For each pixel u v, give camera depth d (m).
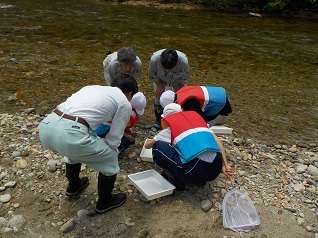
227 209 2.99
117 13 12.70
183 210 2.99
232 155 3.95
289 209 3.09
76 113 2.55
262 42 9.80
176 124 3.05
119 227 2.79
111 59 3.87
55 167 3.44
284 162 3.94
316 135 4.76
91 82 5.91
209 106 3.58
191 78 6.50
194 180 2.97
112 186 2.84
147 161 3.67
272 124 4.98
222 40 9.71
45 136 2.60
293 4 15.34
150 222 2.85
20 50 7.38
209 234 2.76
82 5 13.77
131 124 3.52
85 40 8.55
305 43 9.96
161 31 10.23
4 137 3.95
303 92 6.24
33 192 3.14
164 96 3.43
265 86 6.41
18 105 4.94
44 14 11.38
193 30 10.77
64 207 2.99
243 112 5.30
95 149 2.57
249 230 2.82
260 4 15.66
